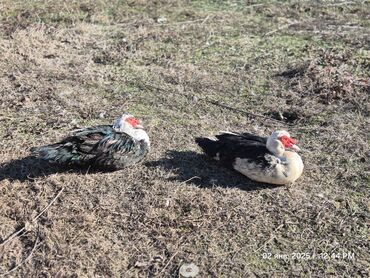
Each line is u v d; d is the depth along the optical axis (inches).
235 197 104.3
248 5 195.8
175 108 135.0
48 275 89.7
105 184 107.8
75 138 108.8
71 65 154.8
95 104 136.0
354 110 133.5
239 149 108.0
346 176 111.0
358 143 120.8
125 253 93.8
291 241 96.1
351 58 156.0
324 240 96.1
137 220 99.7
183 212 101.3
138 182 108.2
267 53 161.3
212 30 175.8
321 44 166.7
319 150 119.2
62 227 98.2
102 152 107.7
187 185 107.2
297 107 134.4
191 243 95.4
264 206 102.7
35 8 190.9
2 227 98.3
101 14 187.2
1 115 130.7
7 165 112.7
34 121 128.3
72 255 93.0
